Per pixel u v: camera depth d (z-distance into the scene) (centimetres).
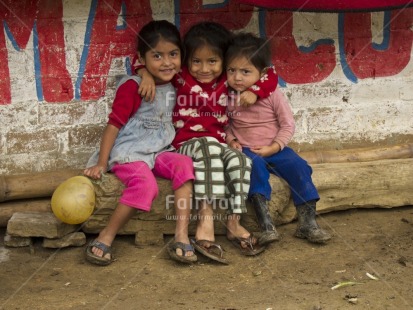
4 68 515
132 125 506
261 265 482
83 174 504
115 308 421
